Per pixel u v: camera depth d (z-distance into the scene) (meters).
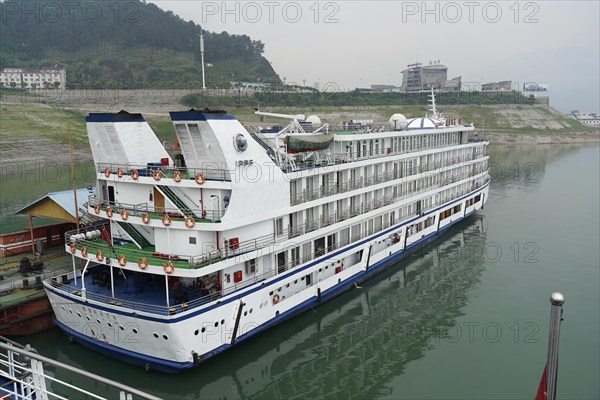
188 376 24.64
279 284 28.62
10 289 29.81
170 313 22.91
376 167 39.06
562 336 29.78
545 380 9.45
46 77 174.75
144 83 156.88
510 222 58.03
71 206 36.59
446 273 40.97
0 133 110.38
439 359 27.70
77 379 24.73
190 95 142.88
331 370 26.77
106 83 158.88
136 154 28.22
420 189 45.78
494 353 28.20
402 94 165.12
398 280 39.47
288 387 25.27
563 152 145.75
